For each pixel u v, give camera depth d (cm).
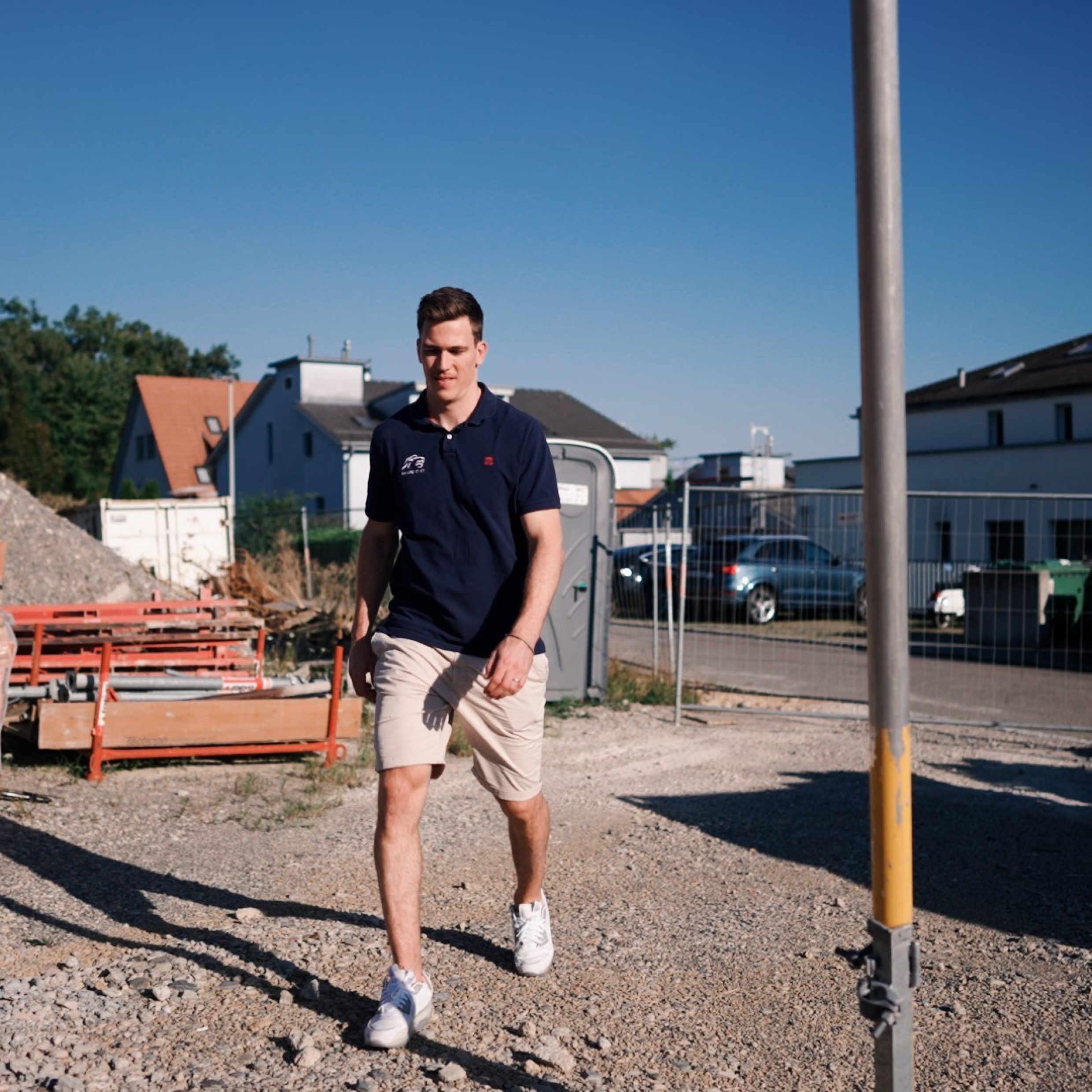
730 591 1788
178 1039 313
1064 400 2889
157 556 1711
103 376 6706
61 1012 326
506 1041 320
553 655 994
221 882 463
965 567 1844
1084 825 616
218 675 747
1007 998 370
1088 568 1692
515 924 373
